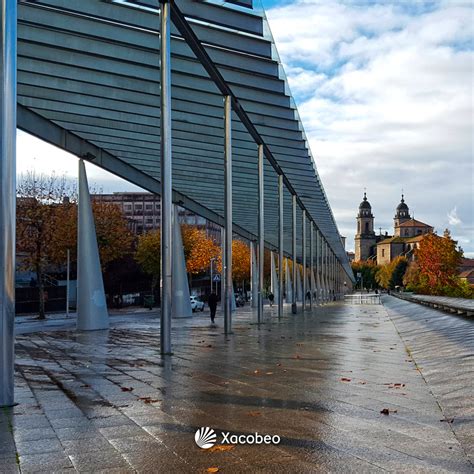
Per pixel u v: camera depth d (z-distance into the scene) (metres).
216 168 28.19
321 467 4.14
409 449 4.51
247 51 16.02
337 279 87.44
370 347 13.03
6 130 6.88
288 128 21.72
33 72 16.70
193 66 17.36
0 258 6.75
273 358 10.93
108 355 12.06
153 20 15.05
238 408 6.21
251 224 47.84
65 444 4.88
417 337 15.02
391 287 135.75
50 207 35.94
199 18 13.98
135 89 18.00
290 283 60.38
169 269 12.20
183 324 23.88
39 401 6.86
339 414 5.84
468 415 5.50
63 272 53.06
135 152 24.02
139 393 7.27
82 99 18.89
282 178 29.20
